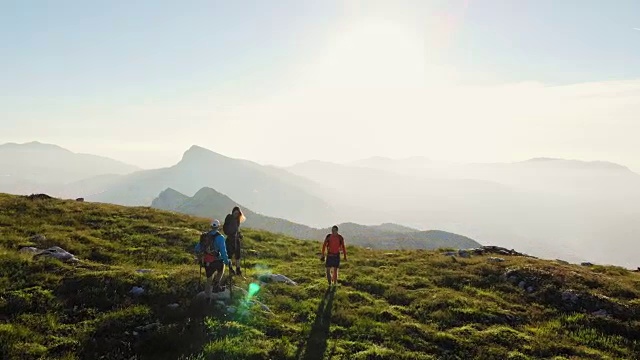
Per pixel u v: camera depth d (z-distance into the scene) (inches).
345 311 660.7
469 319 701.3
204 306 562.3
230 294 621.9
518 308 784.9
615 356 607.5
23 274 590.9
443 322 679.7
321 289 769.6
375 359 511.8
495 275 987.9
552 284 895.1
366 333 591.2
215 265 570.3
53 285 568.4
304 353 504.1
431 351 563.8
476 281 943.0
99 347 445.1
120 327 486.0
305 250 1190.3
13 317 479.8
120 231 1010.7
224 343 482.3
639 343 655.1
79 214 1123.3
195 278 644.7
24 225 933.8
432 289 860.6
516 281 941.8
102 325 482.9
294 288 752.3
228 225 725.9
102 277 600.4
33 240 804.0
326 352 514.0
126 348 451.2
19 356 401.4
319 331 578.6
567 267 1104.2
